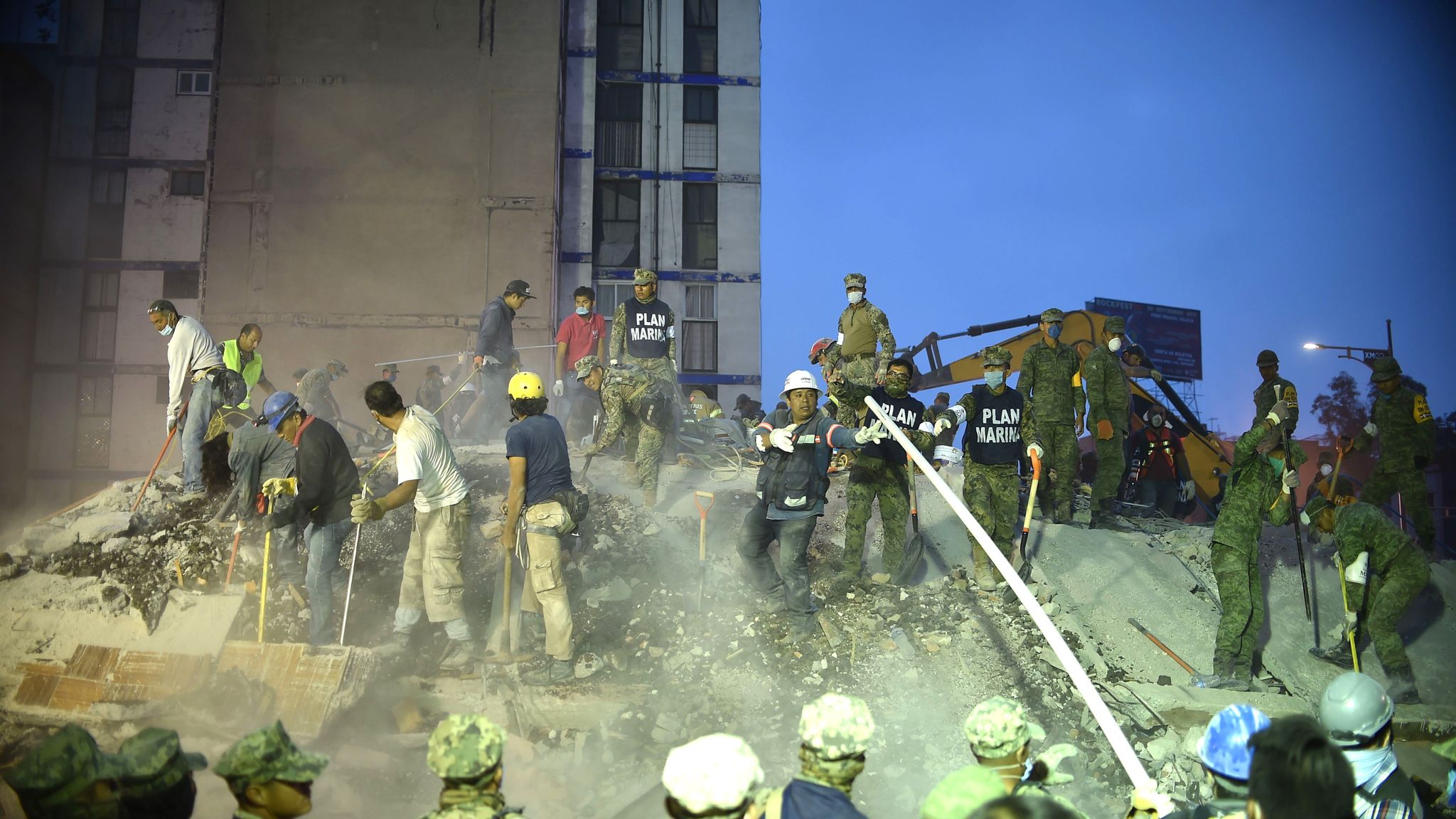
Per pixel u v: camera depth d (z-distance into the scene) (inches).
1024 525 326.3
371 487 340.5
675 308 1050.1
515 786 213.9
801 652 271.0
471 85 932.0
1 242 998.4
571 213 1023.6
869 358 353.1
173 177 1069.8
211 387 331.3
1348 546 282.8
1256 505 282.7
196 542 290.7
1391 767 140.2
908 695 256.1
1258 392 377.1
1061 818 86.7
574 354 461.1
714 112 1082.1
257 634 253.1
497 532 308.5
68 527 294.2
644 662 265.1
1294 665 301.0
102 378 1051.3
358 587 287.0
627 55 1075.9
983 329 573.9
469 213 914.1
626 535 327.0
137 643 237.0
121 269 1056.2
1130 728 254.4
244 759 112.0
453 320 897.5
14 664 227.9
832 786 110.0
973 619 292.2
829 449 269.7
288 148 907.4
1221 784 122.0
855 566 309.1
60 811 110.5
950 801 98.6
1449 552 398.9
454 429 519.8
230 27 916.6
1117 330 380.8
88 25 1075.9
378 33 928.3
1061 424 365.7
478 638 268.5
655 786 210.7
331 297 892.6
